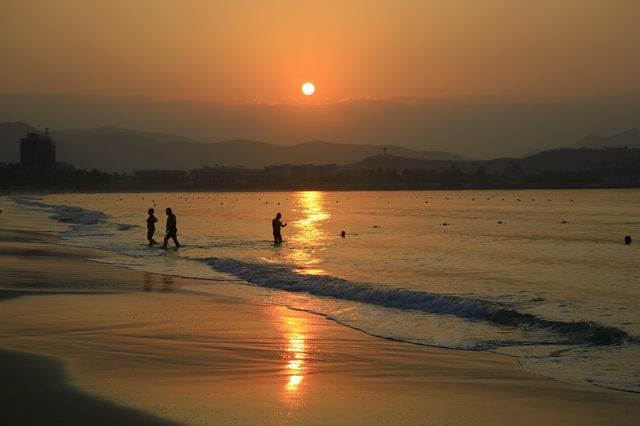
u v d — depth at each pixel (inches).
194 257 1269.7
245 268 1047.0
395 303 761.0
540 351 536.7
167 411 365.4
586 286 943.0
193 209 4517.7
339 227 2534.5
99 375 437.1
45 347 514.3
